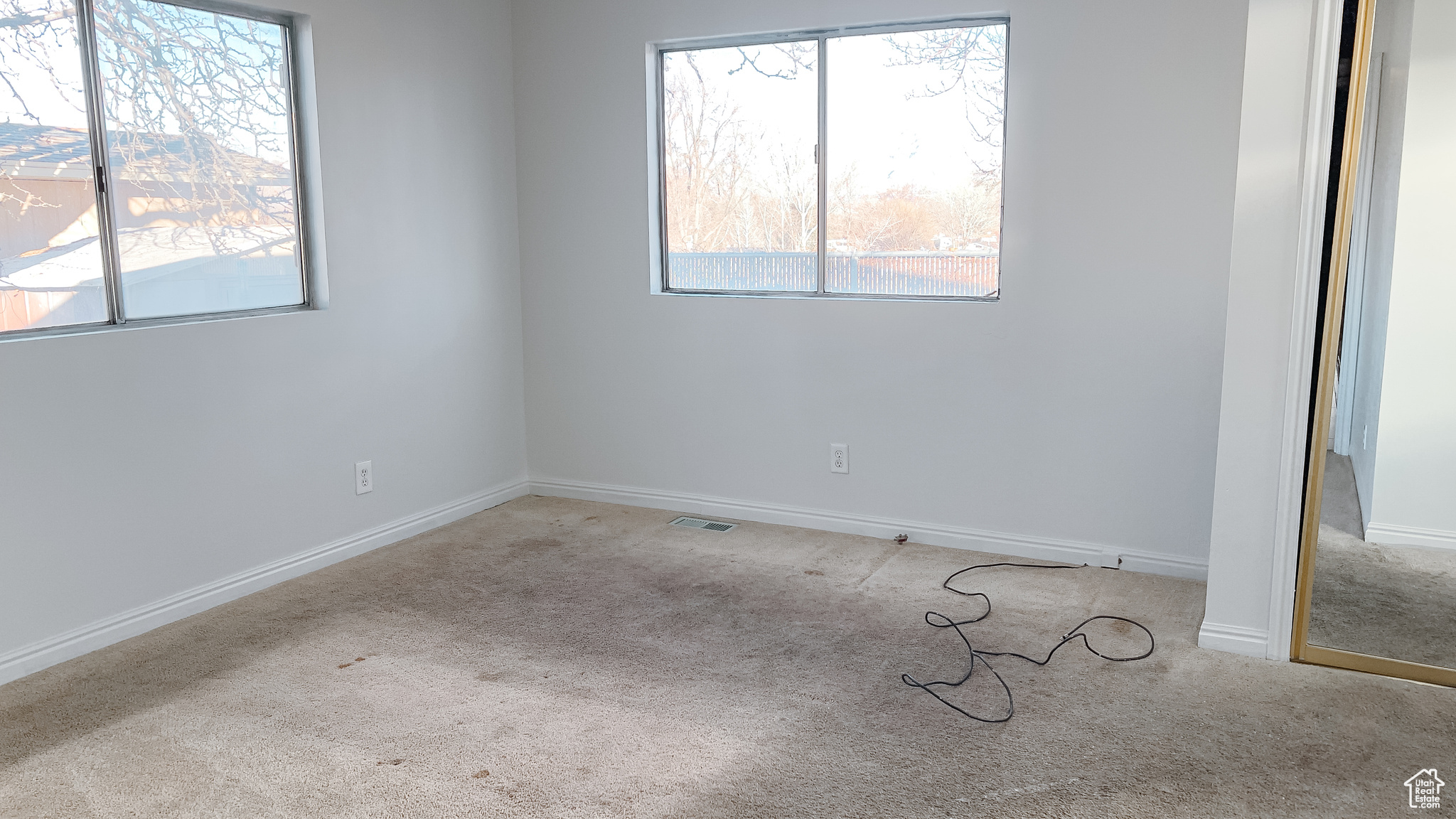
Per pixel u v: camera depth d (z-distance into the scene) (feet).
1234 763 7.51
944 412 12.63
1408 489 8.70
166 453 10.39
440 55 13.43
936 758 7.63
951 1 11.77
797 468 13.71
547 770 7.51
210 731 8.14
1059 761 7.55
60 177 9.50
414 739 7.99
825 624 10.31
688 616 10.59
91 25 9.64
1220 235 10.89
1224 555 9.41
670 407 14.46
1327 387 8.75
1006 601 10.89
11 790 7.28
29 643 9.30
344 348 12.37
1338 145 8.46
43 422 9.27
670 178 14.16
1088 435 11.87
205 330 10.69
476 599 11.13
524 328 15.37
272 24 11.44
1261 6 8.55
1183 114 10.85
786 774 7.41
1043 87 11.46
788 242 13.51
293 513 11.89
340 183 12.11
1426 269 8.39
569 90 14.33
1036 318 11.91
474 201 14.23
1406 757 7.57
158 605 10.41
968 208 12.35
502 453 15.20
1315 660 9.17
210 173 10.90
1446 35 8.09
